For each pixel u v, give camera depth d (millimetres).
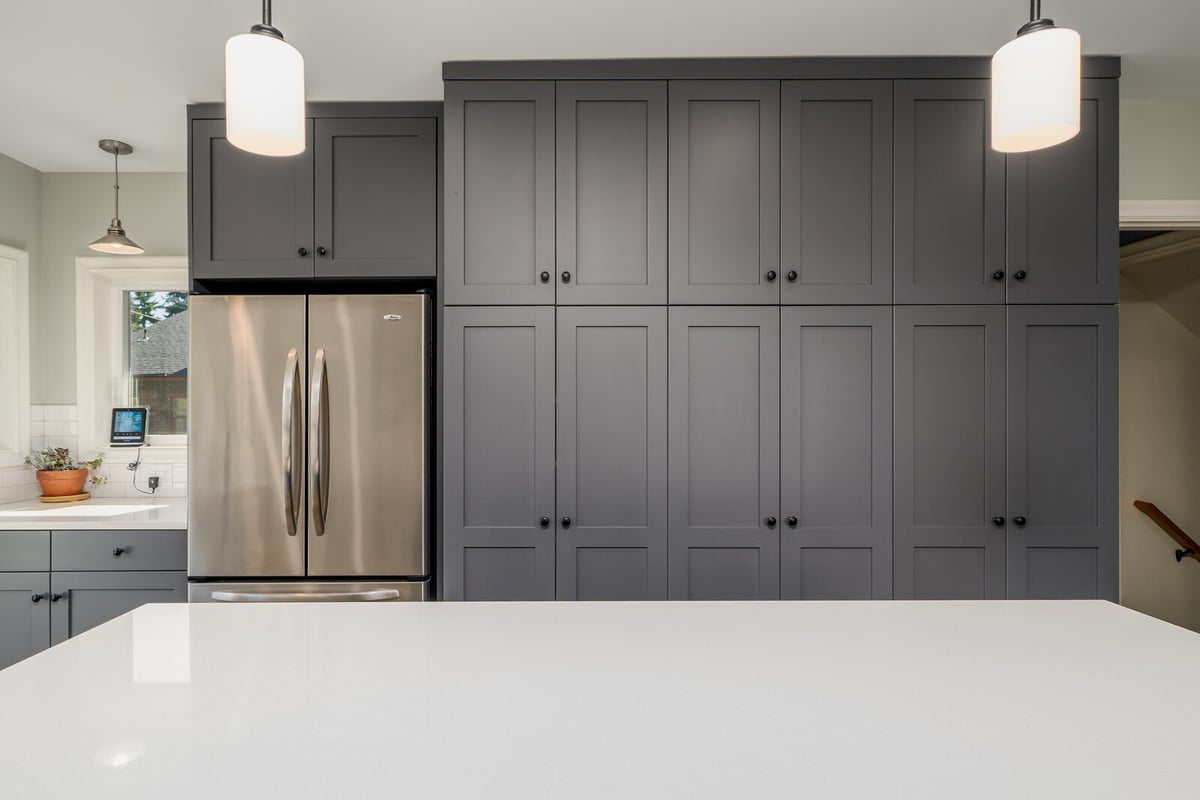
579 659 956
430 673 900
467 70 2189
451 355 2197
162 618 1135
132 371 3279
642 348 2195
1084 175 2154
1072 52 976
